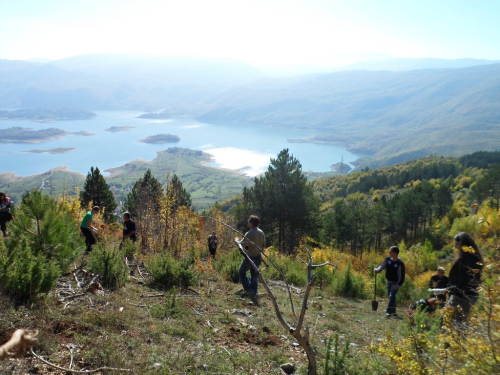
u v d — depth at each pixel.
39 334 4.20
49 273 5.48
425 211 62.44
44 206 7.02
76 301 5.74
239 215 39.59
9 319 4.42
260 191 39.06
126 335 4.78
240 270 8.38
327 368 4.13
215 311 6.66
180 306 6.48
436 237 53.16
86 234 9.99
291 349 5.44
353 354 5.31
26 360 3.71
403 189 123.88
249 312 6.97
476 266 5.25
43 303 5.18
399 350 4.01
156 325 5.38
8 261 5.29
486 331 3.40
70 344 4.23
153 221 15.11
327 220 56.66
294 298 9.33
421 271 25.66
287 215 38.56
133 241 11.70
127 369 3.88
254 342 5.48
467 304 5.34
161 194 16.50
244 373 4.30
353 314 8.90
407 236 65.50
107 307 5.70
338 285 11.85
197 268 10.52
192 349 4.80
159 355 4.41
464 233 5.48
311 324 6.95
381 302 11.56
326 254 25.58
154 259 8.90
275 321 6.61
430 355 4.06
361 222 56.66
